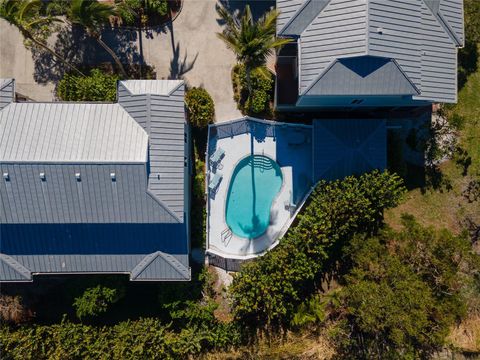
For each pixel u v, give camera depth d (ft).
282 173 127.44
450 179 130.52
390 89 99.86
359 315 116.16
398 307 110.32
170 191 104.12
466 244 118.21
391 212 130.31
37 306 127.34
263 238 128.88
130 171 99.35
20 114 102.12
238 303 123.54
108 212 104.01
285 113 127.34
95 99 117.70
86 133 101.30
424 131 128.47
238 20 126.52
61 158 97.19
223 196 127.85
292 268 118.83
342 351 130.82
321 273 130.82
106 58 126.21
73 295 120.67
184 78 126.82
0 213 101.60
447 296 119.44
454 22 107.24
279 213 128.67
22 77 125.59
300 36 101.09
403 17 97.55
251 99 121.60
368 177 115.03
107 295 118.11
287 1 100.99
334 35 97.60
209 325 126.11
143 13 124.98
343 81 99.35
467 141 130.41
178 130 105.09
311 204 119.44
